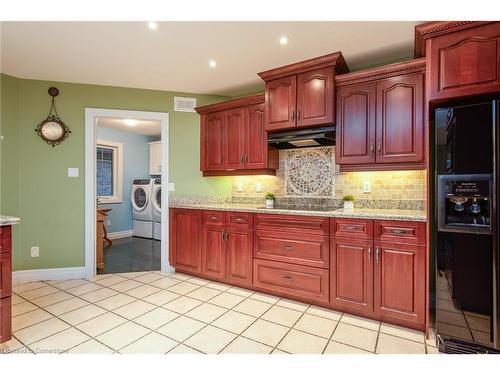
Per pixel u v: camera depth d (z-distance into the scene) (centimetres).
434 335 199
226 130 338
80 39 235
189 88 350
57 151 325
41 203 320
